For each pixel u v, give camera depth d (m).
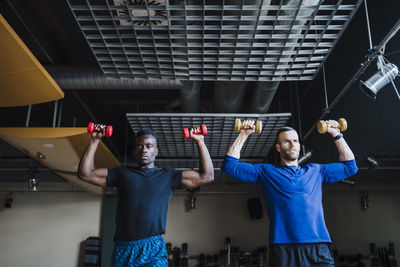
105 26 2.75
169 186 2.20
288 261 1.96
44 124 6.79
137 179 2.18
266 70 3.32
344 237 8.22
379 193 8.49
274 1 3.36
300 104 6.25
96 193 8.27
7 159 6.19
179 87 4.09
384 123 4.05
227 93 4.15
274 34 2.81
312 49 3.02
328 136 5.19
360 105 4.27
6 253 8.21
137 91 6.36
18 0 3.50
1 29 2.54
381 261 7.72
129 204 2.10
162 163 6.50
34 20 3.86
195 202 8.55
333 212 8.41
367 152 4.91
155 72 3.36
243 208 8.59
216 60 3.13
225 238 8.34
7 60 2.91
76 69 4.08
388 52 3.43
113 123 6.98
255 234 8.38
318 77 5.33
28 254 8.23
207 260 8.01
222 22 2.65
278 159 7.33
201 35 2.81
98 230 8.42
